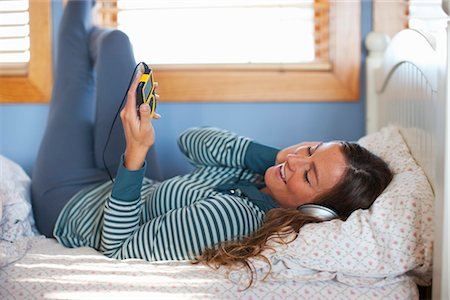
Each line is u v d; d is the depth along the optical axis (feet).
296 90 7.13
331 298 3.95
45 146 5.77
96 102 5.83
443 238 3.73
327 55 7.22
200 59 7.33
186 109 7.28
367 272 4.00
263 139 7.25
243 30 7.30
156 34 7.35
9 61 7.37
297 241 4.07
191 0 7.29
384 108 6.45
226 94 7.18
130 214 4.46
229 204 4.41
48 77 7.33
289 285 4.01
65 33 6.36
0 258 4.15
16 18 7.32
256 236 4.27
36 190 5.58
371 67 6.86
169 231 4.36
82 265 4.25
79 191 5.47
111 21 7.42
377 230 4.03
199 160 5.49
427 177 4.40
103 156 5.24
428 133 4.38
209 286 3.97
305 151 4.83
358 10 7.01
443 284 3.74
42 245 4.86
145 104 4.15
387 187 4.52
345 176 4.51
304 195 4.62
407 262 3.95
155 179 6.00
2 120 7.41
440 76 3.79
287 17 7.22
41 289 4.01
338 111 7.16
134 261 4.36
